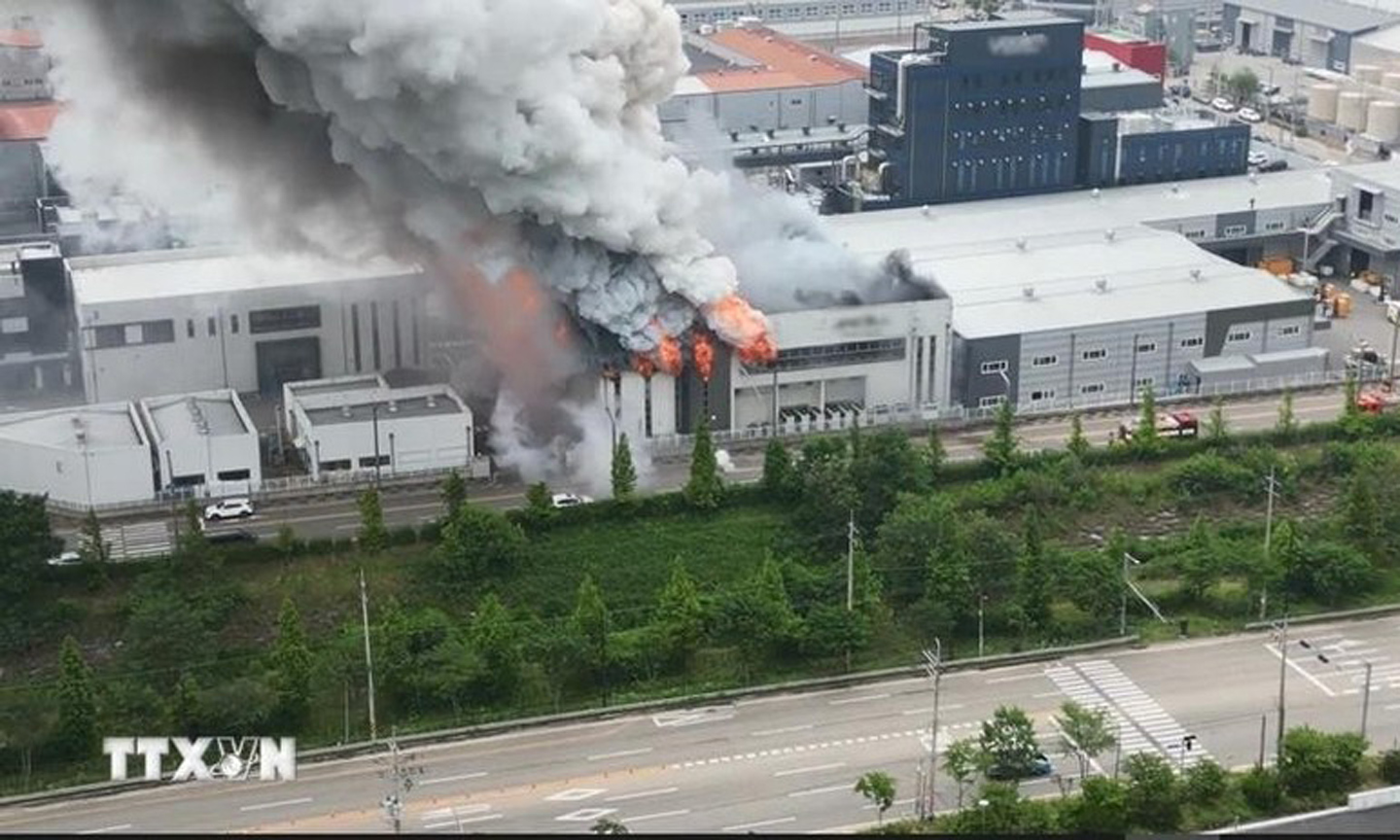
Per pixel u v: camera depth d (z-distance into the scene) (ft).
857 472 432.25
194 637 370.32
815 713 364.38
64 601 390.83
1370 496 419.95
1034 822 310.86
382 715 360.07
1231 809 321.11
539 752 350.84
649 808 331.16
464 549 404.36
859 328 488.02
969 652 383.65
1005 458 454.81
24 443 442.91
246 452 449.06
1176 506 449.06
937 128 621.31
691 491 432.25
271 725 353.72
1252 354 533.14
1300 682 373.61
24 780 338.75
